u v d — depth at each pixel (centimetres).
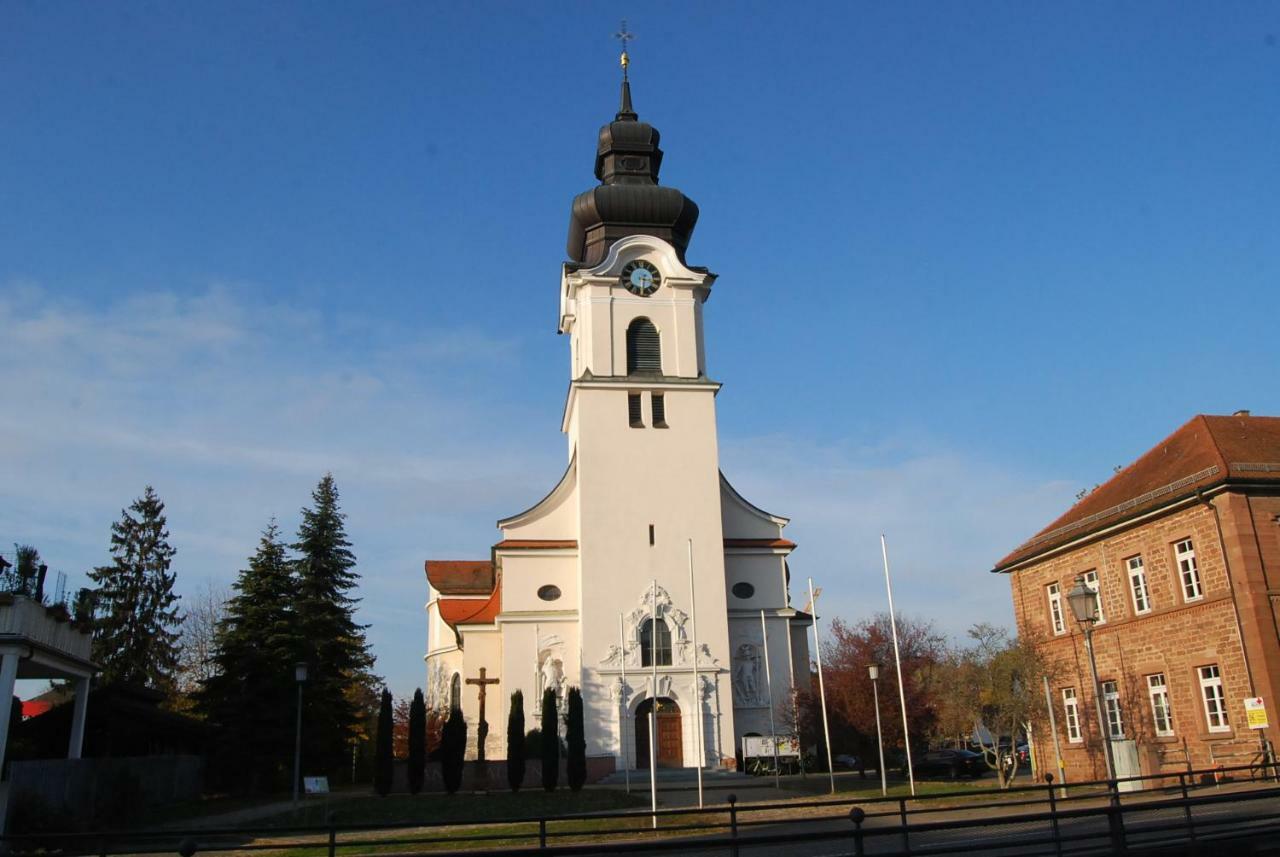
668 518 5400
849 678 4906
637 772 4894
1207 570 3406
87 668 3369
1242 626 3241
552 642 5325
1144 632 3722
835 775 5059
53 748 3878
